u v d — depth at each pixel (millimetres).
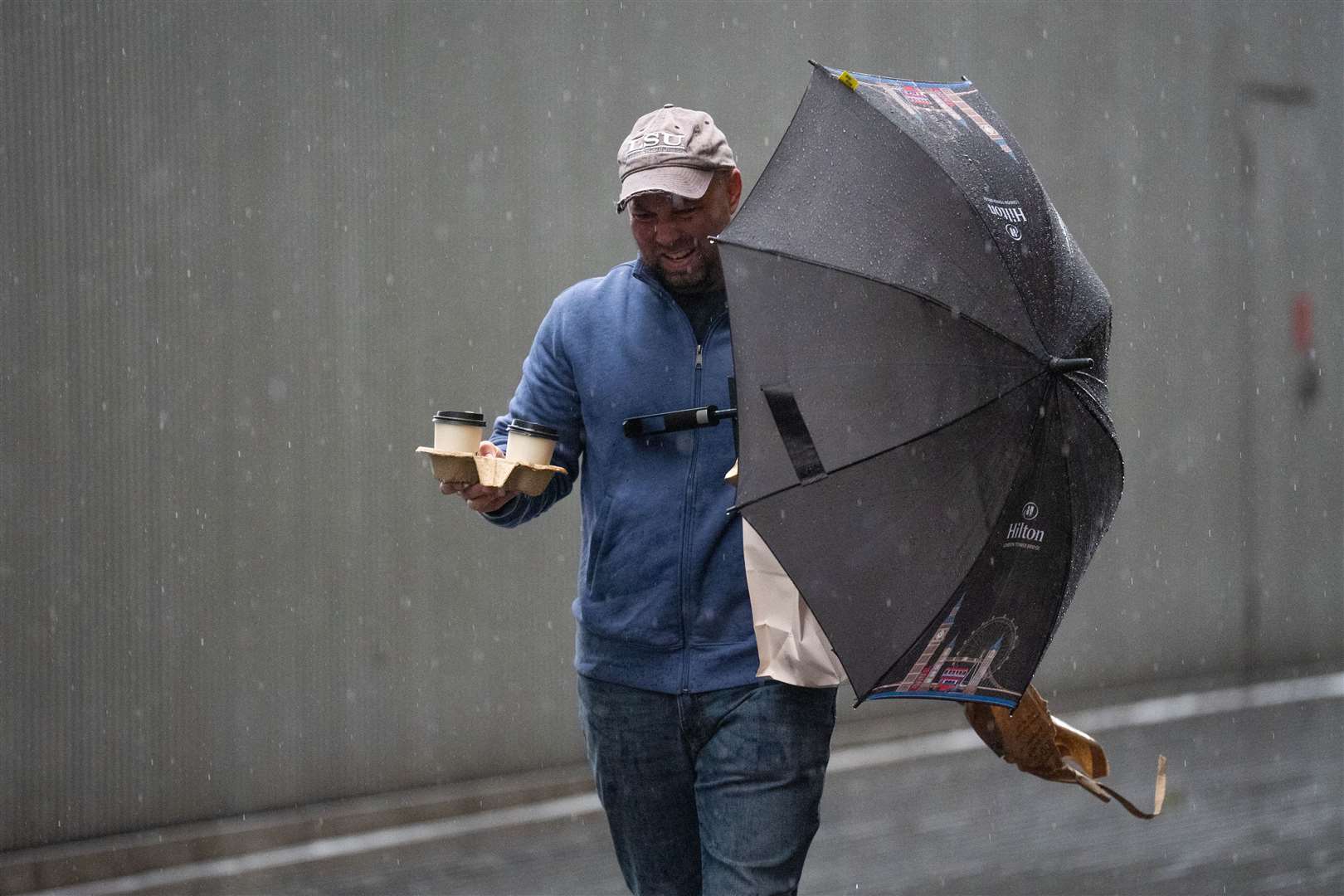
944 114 8648
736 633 9156
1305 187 31172
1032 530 8031
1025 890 16812
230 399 18688
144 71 17984
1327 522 31984
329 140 19422
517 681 21312
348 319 19625
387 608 20031
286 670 19188
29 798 17203
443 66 20359
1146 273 28609
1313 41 31109
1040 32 26875
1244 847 18578
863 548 7914
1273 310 30812
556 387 9594
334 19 19453
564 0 21453
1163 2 28688
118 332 17844
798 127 8648
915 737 25422
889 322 7969
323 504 19469
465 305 20609
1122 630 28750
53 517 17406
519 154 21078
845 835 19328
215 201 18547
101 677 17719
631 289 9445
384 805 19656
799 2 23766
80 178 17547
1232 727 26453
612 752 9508
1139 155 28422
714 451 9172
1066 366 7883
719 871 9102
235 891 17062
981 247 7973
